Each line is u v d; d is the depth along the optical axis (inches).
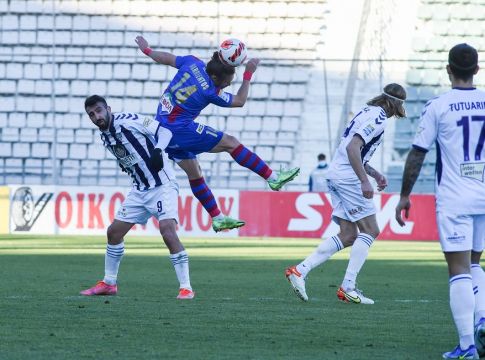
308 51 3213.6
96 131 3132.4
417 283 1315.2
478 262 701.3
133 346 681.6
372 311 946.7
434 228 2583.7
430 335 770.8
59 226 2699.3
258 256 1867.6
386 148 2987.2
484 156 656.4
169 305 967.6
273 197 2647.6
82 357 627.5
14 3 3294.8
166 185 1042.1
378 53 3171.8
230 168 2955.2
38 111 3189.0
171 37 3260.3
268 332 773.3
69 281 1261.1
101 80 3213.6
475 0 3201.3
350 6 3230.8
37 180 3105.3
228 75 1111.6
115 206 2672.2
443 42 3179.1
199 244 2305.6
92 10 3280.0
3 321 818.2
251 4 3253.0
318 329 798.5
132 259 1758.1
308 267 1046.4
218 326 805.2
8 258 1737.2
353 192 1046.4
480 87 3085.6
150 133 1023.0
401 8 3213.6
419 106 3078.2
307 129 3115.2
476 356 646.5
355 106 3083.2
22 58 3248.0
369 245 1044.5
